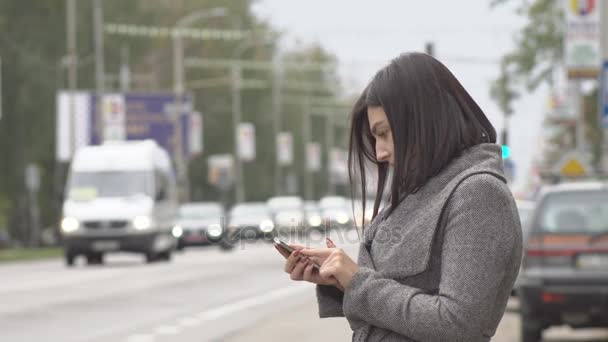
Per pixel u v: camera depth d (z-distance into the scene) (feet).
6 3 306.35
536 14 194.59
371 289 15.85
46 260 186.80
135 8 349.20
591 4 115.85
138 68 384.06
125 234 155.12
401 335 15.97
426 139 16.26
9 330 71.82
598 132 195.93
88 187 158.10
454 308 15.40
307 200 517.14
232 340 65.51
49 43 310.86
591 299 59.21
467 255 15.57
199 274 133.90
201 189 422.00
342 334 68.74
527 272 60.29
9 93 299.99
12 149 298.97
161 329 72.54
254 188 447.83
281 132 488.85
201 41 406.62
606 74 97.76
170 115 286.05
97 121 273.13
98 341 65.36
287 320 79.05
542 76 194.90
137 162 160.15
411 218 16.15
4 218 267.59
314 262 16.62
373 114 16.79
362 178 17.57
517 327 73.41
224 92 420.77
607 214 60.18
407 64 16.58
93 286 113.19
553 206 60.54
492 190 15.76
